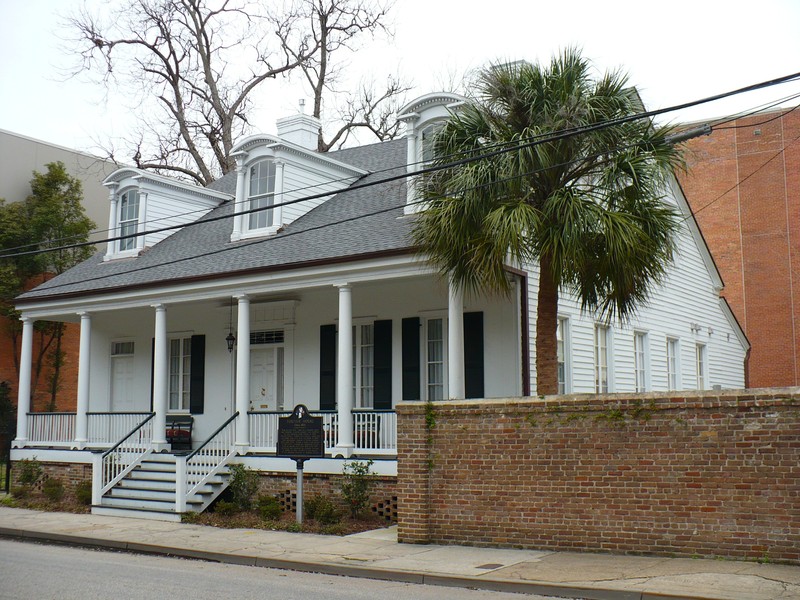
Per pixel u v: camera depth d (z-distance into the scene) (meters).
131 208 24.66
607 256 13.07
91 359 25.77
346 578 11.50
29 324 24.06
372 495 16.72
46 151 35.66
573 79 13.90
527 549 12.78
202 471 18.45
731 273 37.28
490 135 14.17
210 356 23.06
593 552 12.23
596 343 20.72
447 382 18.86
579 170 14.15
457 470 13.54
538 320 14.59
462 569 11.41
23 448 23.09
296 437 16.20
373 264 17.22
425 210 15.08
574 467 12.52
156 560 13.30
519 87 14.05
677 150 13.91
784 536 10.93
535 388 17.78
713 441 11.48
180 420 23.05
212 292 19.84
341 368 17.61
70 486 21.64
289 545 13.98
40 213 32.94
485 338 18.00
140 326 24.84
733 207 37.56
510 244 13.12
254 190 22.05
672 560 11.43
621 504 12.09
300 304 21.52
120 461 19.88
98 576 11.46
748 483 11.20
